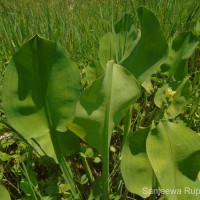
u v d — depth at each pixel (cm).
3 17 76
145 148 31
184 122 48
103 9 79
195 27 59
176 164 29
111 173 39
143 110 52
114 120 32
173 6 69
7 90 30
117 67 32
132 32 45
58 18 75
